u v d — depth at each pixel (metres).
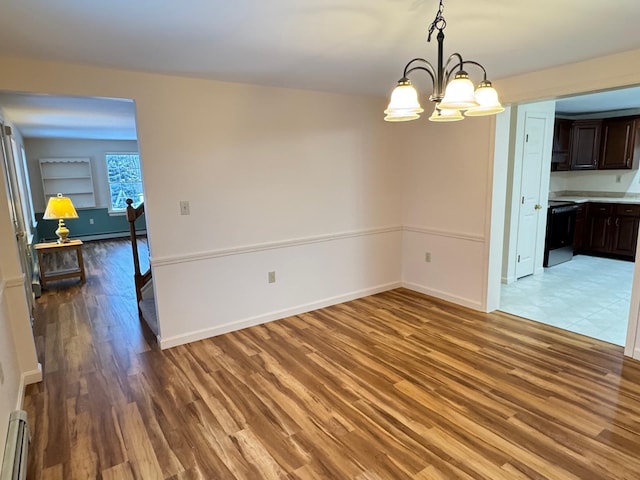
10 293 2.63
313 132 3.84
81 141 8.77
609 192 6.45
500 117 3.56
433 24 1.77
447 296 4.28
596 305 4.09
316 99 3.81
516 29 2.20
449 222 4.13
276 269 3.81
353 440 2.11
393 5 1.84
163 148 3.09
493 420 2.25
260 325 3.74
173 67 2.82
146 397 2.56
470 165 3.84
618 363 2.88
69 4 1.76
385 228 4.53
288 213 3.80
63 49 2.38
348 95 4.00
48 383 2.75
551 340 3.29
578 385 2.59
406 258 4.71
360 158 4.20
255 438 2.14
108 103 3.97
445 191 4.12
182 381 2.75
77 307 4.40
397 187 4.56
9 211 2.59
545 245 5.53
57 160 8.51
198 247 3.35
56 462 1.99
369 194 4.34
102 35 2.16
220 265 3.48
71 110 4.41
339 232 4.18
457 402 2.43
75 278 5.66
